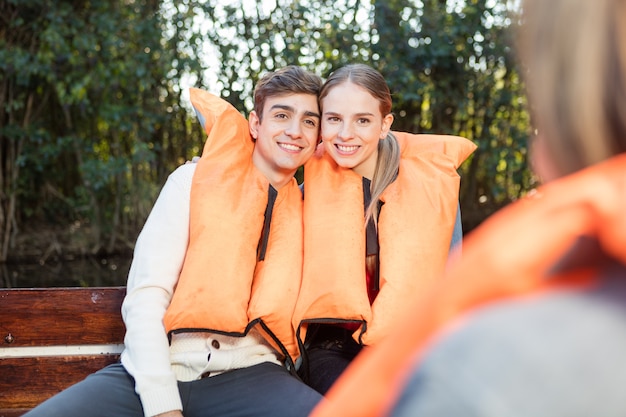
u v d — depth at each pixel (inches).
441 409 16.4
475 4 279.1
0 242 302.7
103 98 297.0
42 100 314.2
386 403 18.6
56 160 325.1
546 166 20.9
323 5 279.9
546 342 16.4
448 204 78.7
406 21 277.4
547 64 19.8
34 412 67.4
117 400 70.2
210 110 81.3
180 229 74.7
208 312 70.2
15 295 86.0
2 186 307.6
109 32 282.2
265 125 78.3
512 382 16.1
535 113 20.7
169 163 316.5
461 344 17.1
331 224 76.4
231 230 73.0
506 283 18.4
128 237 316.2
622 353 16.1
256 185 76.4
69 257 309.4
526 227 18.9
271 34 284.0
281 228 77.5
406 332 19.1
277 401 70.6
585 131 19.3
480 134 299.7
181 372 73.6
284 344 74.1
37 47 297.9
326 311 73.2
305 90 78.2
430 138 84.1
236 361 74.1
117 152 310.5
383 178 79.8
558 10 19.6
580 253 18.3
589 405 15.7
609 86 19.0
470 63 290.4
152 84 300.0
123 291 87.2
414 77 277.4
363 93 77.1
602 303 17.0
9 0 282.2
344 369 77.1
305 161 79.4
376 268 79.0
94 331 86.9
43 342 86.4
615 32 19.0
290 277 75.0
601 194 18.2
